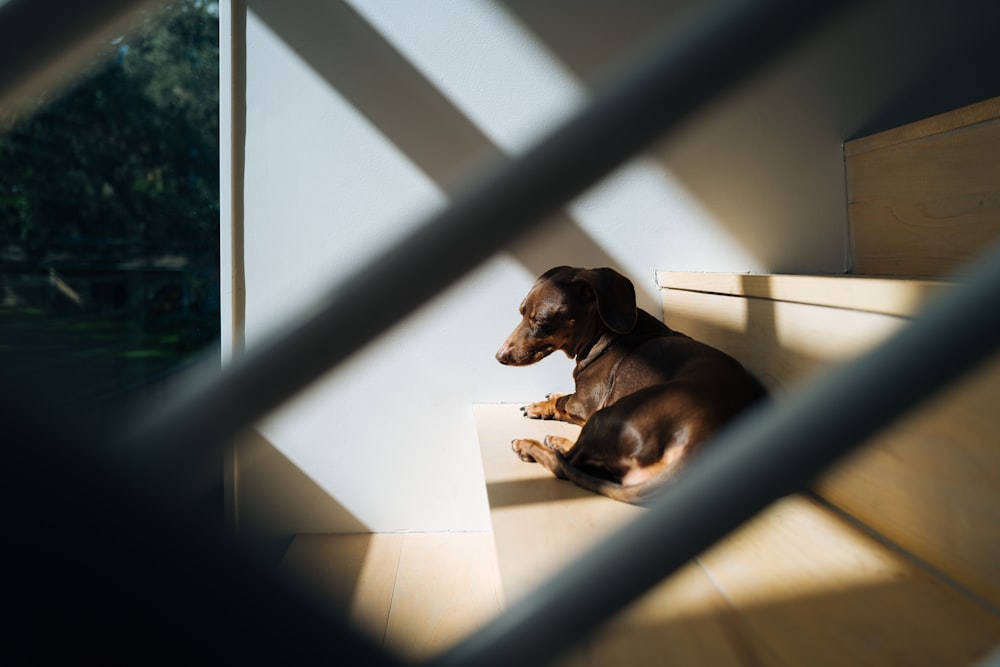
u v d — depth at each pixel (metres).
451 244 0.48
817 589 1.24
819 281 1.71
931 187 2.44
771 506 0.67
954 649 1.04
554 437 2.11
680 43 0.44
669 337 2.16
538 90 2.84
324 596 0.59
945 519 1.32
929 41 2.93
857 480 1.60
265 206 2.80
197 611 0.49
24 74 0.48
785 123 2.91
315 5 2.79
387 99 2.81
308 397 0.53
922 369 0.59
